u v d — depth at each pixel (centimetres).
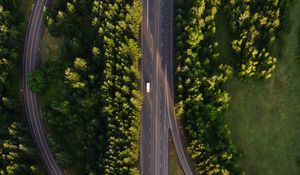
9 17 18062
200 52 17475
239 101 17588
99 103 17088
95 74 17500
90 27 18500
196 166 16425
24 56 18650
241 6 17450
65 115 17500
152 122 17425
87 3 18012
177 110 16975
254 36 17212
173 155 17050
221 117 17050
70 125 17550
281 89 17612
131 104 16625
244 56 17250
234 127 17312
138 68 18012
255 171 16838
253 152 17025
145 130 17362
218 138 16612
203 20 17300
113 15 17188
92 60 17462
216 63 17738
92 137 16675
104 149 16325
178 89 16838
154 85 17825
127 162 15925
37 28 18900
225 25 18300
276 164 16875
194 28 17012
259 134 17212
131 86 16762
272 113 17412
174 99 17612
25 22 18962
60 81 18250
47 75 18062
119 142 15975
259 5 17612
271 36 17238
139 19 17862
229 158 15900
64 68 17812
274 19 17200
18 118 17675
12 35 17912
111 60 16838
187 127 16525
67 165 17162
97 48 16825
